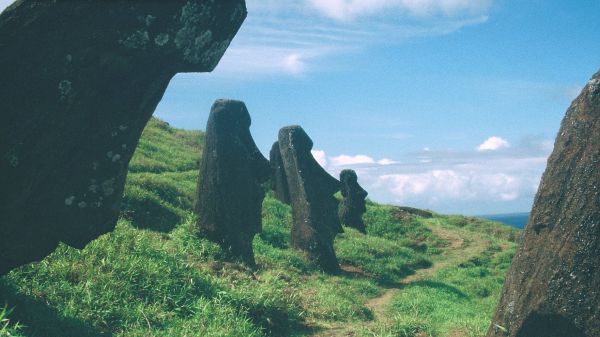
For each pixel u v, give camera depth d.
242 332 7.22
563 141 6.18
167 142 27.14
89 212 4.99
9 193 4.69
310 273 13.61
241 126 12.29
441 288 14.39
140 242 8.80
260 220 12.16
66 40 4.58
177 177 19.09
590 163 5.86
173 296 7.64
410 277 16.30
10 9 4.55
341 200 23.48
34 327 5.39
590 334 5.65
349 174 21.34
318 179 15.57
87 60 4.65
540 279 6.02
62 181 4.86
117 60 4.73
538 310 5.96
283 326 8.49
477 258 19.61
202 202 11.82
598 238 5.71
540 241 6.13
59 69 4.61
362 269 15.55
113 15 4.57
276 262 13.14
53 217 4.89
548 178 6.21
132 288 7.34
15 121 4.61
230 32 5.09
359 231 20.92
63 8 4.52
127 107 4.91
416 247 21.16
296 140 15.79
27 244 4.88
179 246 10.53
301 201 15.28
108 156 4.96
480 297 14.77
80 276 7.01
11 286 6.02
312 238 14.83
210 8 4.83
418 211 28.27
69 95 4.67
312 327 8.84
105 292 6.84
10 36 4.53
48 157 4.75
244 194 11.77
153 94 5.02
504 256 19.70
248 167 11.97
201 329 6.80
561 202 6.02
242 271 10.42
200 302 7.67
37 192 4.79
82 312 6.24
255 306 8.38
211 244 11.25
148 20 4.63
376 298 12.97
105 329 6.18
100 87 4.77
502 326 6.30
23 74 4.58
